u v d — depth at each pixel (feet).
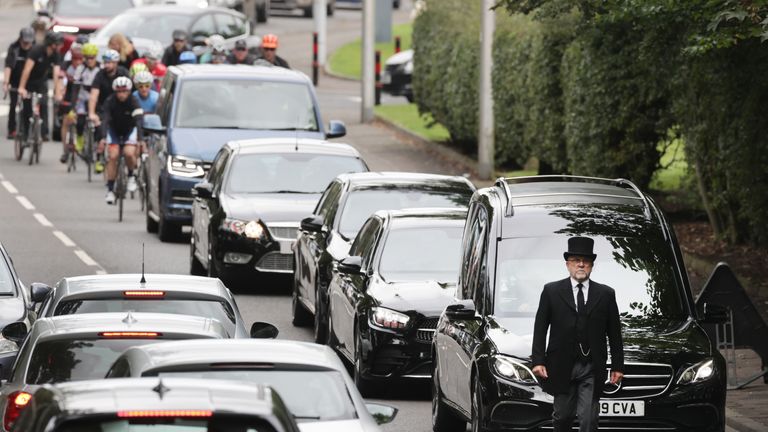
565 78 204.03
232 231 169.58
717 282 122.83
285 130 211.41
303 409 70.33
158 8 328.08
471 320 101.60
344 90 400.67
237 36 331.36
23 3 579.89
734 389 122.62
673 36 153.79
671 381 94.58
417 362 118.73
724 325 123.03
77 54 272.92
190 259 184.96
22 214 223.71
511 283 100.63
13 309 114.42
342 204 150.61
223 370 70.79
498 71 247.70
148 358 71.31
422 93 304.30
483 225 105.50
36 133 278.26
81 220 221.25
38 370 79.77
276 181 178.91
